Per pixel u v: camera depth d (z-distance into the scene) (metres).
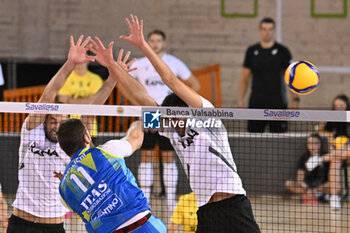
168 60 22.78
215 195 12.23
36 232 12.89
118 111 12.35
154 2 35.91
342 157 23.03
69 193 10.51
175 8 36.00
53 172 12.76
